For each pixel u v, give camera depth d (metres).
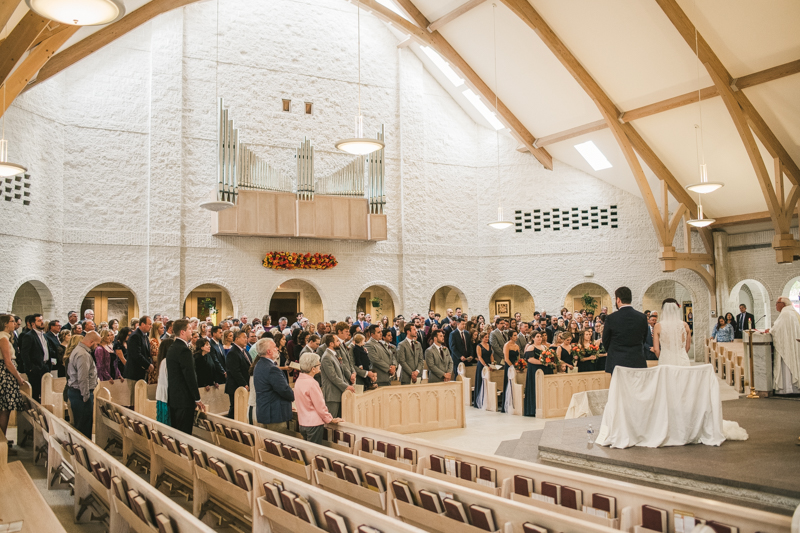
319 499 2.99
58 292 14.34
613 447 5.35
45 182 14.12
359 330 9.80
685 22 11.69
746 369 8.91
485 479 3.78
